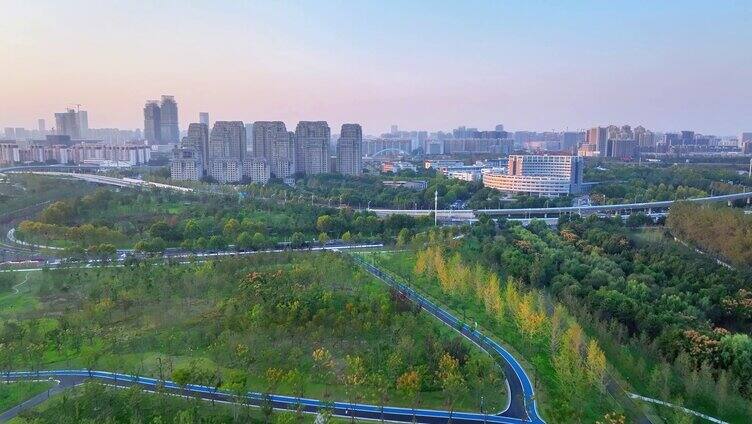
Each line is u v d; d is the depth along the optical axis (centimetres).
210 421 16812
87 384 17512
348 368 19425
